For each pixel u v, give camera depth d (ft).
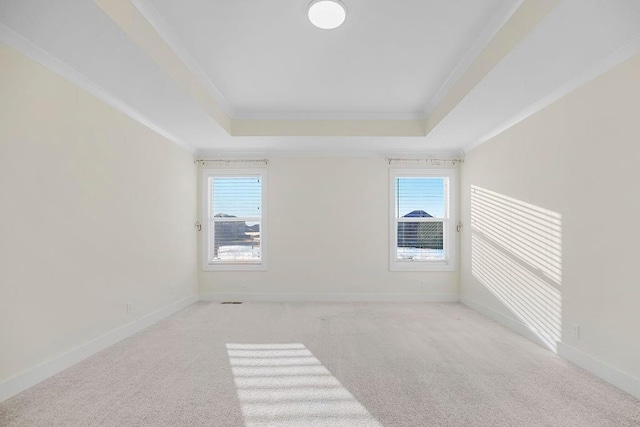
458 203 16.34
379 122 14.05
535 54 7.17
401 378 7.56
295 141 14.80
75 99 8.50
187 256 15.29
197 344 9.88
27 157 7.16
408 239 16.66
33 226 7.30
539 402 6.51
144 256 11.74
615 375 7.22
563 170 8.95
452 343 9.99
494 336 10.69
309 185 16.46
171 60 8.57
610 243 7.41
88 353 8.86
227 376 7.65
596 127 7.81
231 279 16.39
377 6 7.28
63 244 8.12
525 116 10.74
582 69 7.85
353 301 16.14
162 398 6.63
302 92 11.93
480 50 8.59
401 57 9.48
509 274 11.70
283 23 7.91
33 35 6.63
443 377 7.61
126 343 9.96
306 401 6.53
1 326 6.57
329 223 16.39
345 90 11.75
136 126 11.32
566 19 5.92
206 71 10.34
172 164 13.98
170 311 13.55
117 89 9.25
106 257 9.70
